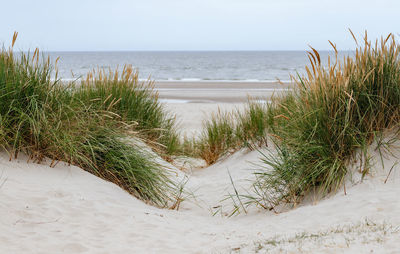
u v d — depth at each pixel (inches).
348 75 192.2
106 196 184.4
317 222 157.6
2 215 146.3
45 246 132.7
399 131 191.9
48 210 158.1
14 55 197.0
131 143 229.6
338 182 179.8
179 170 286.5
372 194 166.7
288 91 287.9
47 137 188.5
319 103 191.0
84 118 213.2
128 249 137.9
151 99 310.2
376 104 191.3
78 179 191.6
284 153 204.5
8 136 184.9
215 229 172.2
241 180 252.2
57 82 208.7
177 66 3316.9
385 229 133.3
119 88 282.7
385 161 184.4
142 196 211.5
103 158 212.2
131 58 5757.9
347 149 188.4
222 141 329.1
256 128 302.8
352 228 140.7
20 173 178.9
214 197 237.0
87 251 133.1
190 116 591.5
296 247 128.7
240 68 2960.1
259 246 136.3
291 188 193.8
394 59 197.5
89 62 4067.4
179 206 219.1
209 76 2084.2
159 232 158.1
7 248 127.3
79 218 158.6
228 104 713.0
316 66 192.1
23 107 190.2
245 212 199.5
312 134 188.1
